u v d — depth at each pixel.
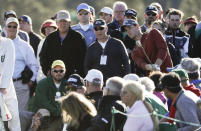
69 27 27.25
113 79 20.34
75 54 27.22
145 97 20.48
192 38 29.23
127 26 26.61
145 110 18.77
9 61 24.06
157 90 22.66
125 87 19.00
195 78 22.27
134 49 26.66
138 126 18.62
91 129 19.05
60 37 27.25
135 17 28.39
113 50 26.28
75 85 23.73
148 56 26.39
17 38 28.23
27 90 28.34
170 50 28.12
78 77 23.84
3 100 24.02
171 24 29.28
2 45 24.03
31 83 28.36
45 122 25.28
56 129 25.23
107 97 19.95
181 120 19.11
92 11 31.78
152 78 22.84
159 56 25.91
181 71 21.03
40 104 25.55
